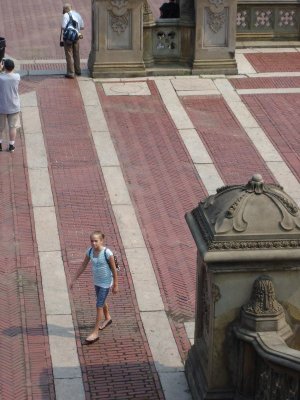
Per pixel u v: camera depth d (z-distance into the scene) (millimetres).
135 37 37281
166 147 30844
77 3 51219
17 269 22734
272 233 15094
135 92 36062
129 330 20234
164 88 36562
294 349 15281
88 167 29062
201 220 15914
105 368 18828
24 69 39250
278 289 15586
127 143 31078
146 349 19531
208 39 37812
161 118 33469
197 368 17391
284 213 15148
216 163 29609
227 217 15133
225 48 38031
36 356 19203
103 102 34938
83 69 39031
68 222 25281
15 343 19656
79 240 24281
